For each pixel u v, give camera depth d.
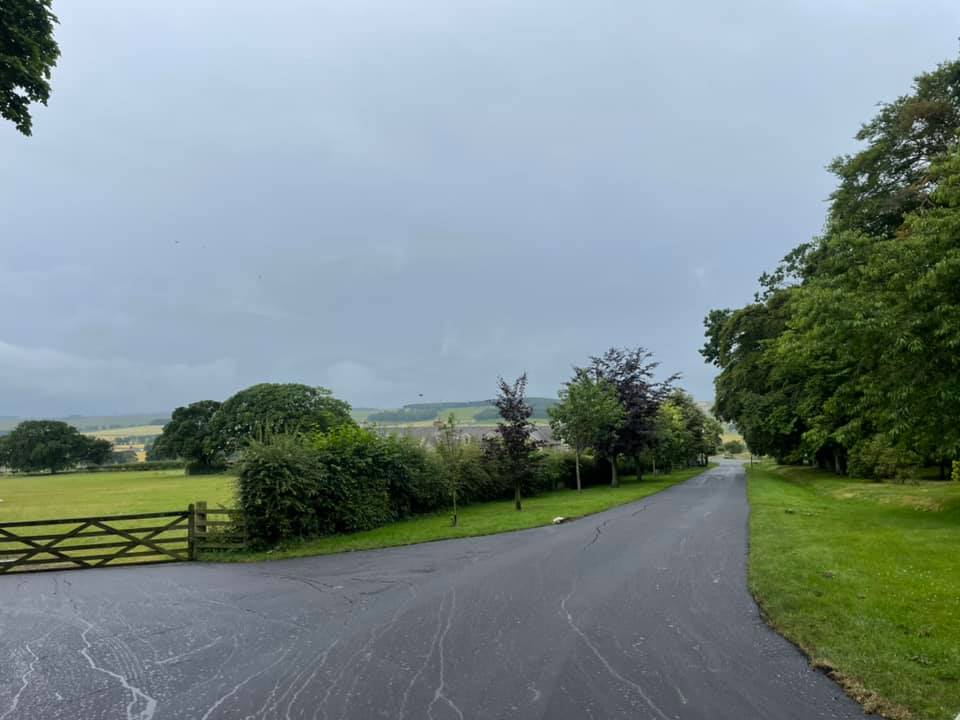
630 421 34.81
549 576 9.77
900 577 8.70
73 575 12.00
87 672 5.98
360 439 18.28
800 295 16.48
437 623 7.26
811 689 5.08
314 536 15.37
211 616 8.12
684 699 4.89
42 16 13.31
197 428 83.69
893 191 29.88
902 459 24.33
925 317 13.95
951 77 28.64
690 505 21.12
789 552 10.85
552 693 5.05
